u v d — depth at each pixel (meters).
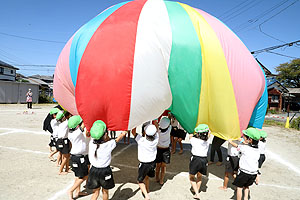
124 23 4.30
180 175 5.13
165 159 4.39
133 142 8.16
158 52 4.12
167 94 4.20
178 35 4.25
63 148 4.63
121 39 4.06
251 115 4.44
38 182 4.32
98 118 3.99
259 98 4.60
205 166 3.85
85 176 3.83
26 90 25.95
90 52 4.10
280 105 30.27
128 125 3.95
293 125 14.04
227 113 4.16
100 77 3.87
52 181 4.40
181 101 4.27
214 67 4.18
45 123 6.02
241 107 4.23
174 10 4.68
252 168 3.46
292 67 44.47
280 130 12.80
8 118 12.55
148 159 3.70
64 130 4.58
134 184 4.49
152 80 3.97
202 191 4.34
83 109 4.00
